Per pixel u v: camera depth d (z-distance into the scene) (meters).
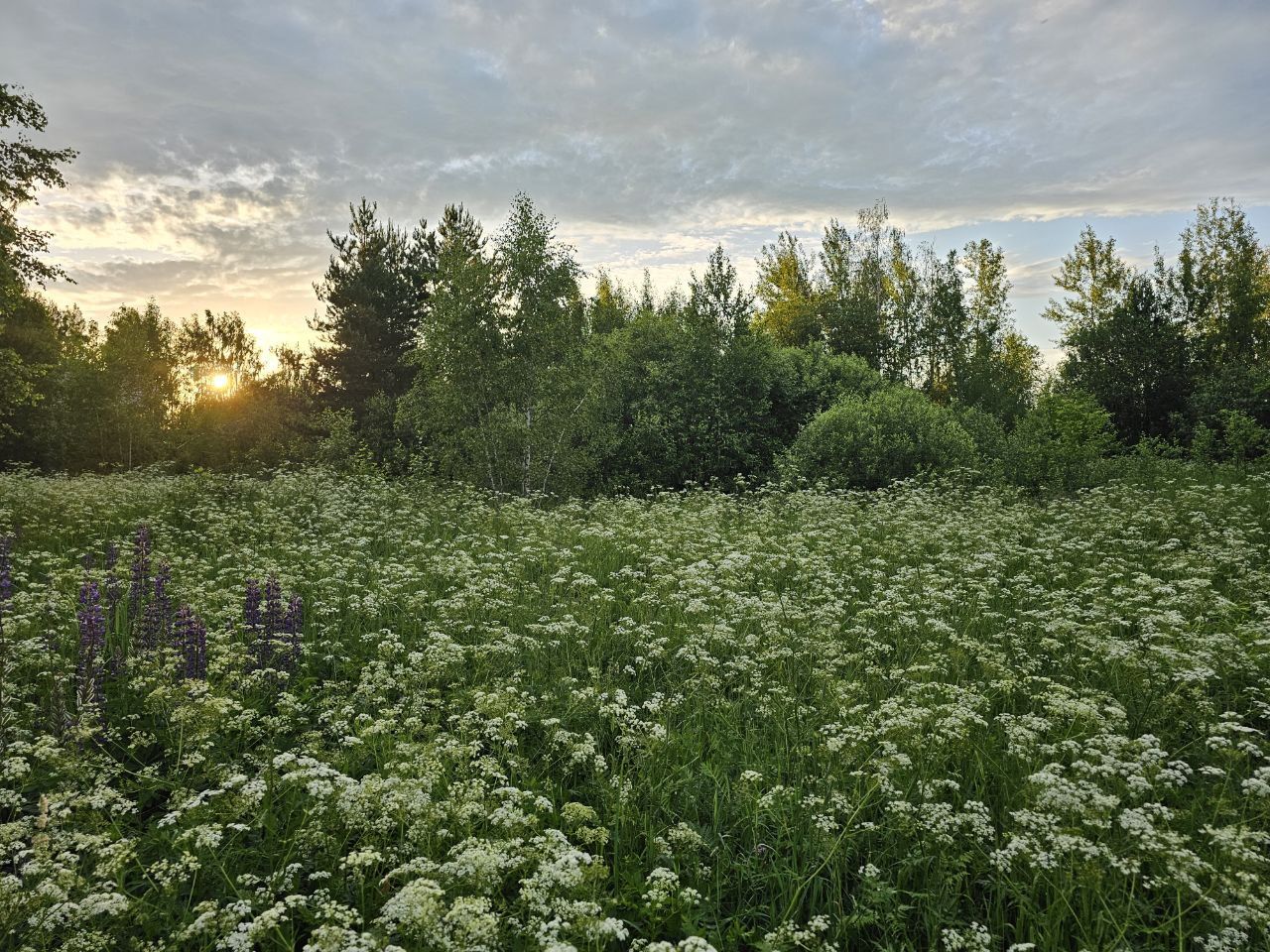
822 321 45.56
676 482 25.70
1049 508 15.90
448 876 3.51
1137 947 3.65
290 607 7.66
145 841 4.35
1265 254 44.59
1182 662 6.03
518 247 21.45
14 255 21.59
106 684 6.44
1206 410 31.52
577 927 3.29
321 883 4.07
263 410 35.88
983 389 38.09
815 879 4.15
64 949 3.27
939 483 19.11
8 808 4.79
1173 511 13.43
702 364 27.30
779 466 22.28
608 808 4.72
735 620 7.83
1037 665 6.80
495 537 13.24
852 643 7.68
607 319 37.34
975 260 50.25
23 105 21.39
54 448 38.84
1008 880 3.98
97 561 11.38
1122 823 3.78
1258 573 8.69
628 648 7.80
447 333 21.00
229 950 3.44
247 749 5.46
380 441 31.56
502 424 20.92
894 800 4.53
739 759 5.43
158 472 24.92
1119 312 38.00
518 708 5.49
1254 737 5.18
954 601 8.46
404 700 5.95
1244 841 4.02
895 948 3.78
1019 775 4.91
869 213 48.47
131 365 48.56
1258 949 3.46
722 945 3.73
